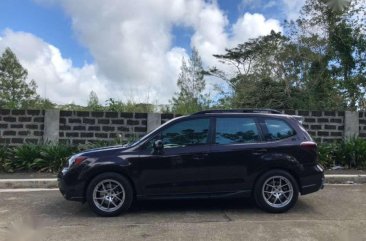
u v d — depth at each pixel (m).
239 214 7.96
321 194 9.79
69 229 7.03
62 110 13.63
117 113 13.74
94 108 14.90
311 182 8.07
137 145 8.01
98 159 7.83
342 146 13.52
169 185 7.88
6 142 13.47
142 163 7.85
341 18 25.00
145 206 8.61
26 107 15.11
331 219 7.58
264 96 27.36
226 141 8.06
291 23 27.23
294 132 8.23
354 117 14.22
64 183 7.88
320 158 13.12
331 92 24.78
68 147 12.98
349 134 14.18
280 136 8.18
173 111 15.45
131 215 7.94
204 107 15.99
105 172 7.86
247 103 27.22
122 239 6.50
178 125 8.12
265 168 7.98
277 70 27.92
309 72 26.64
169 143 8.02
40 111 13.54
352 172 12.56
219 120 8.18
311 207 8.51
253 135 8.13
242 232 6.80
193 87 31.30
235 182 7.95
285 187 8.05
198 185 7.91
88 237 6.60
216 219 7.62
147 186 7.87
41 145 13.11
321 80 25.69
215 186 7.92
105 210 7.81
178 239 6.47
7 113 13.48
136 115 13.79
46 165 12.57
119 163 7.82
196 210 8.29
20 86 52.72
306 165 8.05
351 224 7.23
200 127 8.12
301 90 26.36
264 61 28.84
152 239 6.49
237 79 30.95
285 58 27.42
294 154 8.04
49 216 7.90
